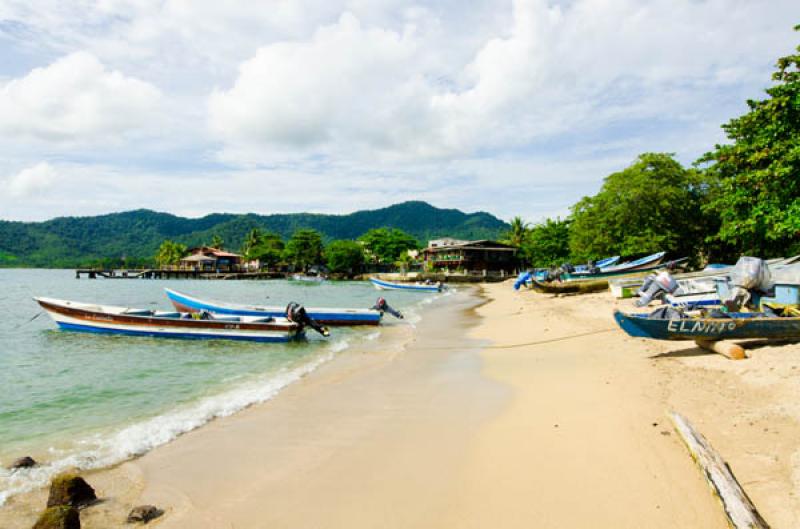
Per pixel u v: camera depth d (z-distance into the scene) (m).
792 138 18.25
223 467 6.23
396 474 5.85
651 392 8.12
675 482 5.09
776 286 12.27
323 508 5.10
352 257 93.06
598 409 7.62
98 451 6.89
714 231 37.62
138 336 17.64
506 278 72.44
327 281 88.50
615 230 39.25
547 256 69.25
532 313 23.56
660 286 14.65
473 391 9.62
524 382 10.05
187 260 105.25
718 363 9.37
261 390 10.17
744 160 20.11
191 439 7.29
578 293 31.92
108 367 12.91
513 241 87.31
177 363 13.44
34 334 18.08
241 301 39.19
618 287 25.09
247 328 16.81
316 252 100.00
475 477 5.65
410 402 8.99
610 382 9.15
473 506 4.98
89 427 8.02
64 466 6.36
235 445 7.00
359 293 49.78
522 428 7.18
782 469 4.98
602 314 19.89
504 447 6.49
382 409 8.60
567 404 8.12
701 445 5.46
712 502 4.68
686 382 8.46
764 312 10.98
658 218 37.53
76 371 12.38
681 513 4.55
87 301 38.34
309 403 9.10
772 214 19.03
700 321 10.13
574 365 11.16
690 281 19.23
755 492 4.66
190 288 61.12
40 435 7.63
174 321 17.19
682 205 37.25
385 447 6.75
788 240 21.83
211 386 10.80
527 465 5.86
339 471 6.01
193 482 5.82
